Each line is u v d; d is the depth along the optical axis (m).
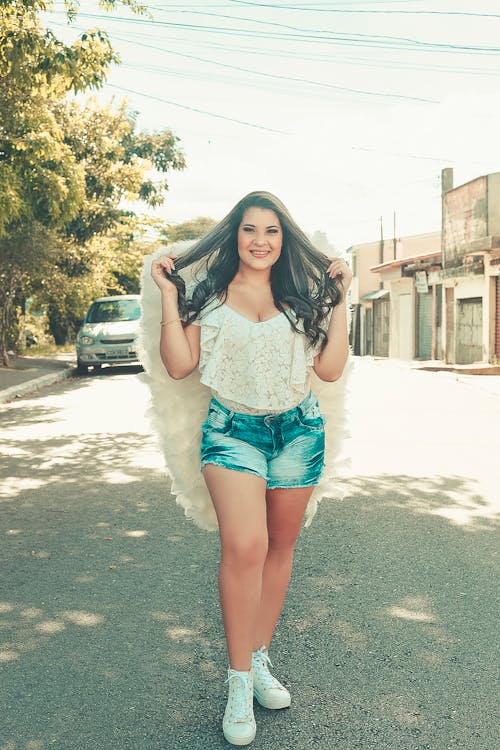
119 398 13.96
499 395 14.59
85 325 20.64
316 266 3.01
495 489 6.72
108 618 3.94
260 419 2.82
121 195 23.89
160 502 6.34
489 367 21.02
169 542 5.23
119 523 5.71
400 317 36.41
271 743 2.76
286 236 2.94
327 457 3.26
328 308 2.98
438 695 3.11
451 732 2.83
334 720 2.92
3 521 5.80
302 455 2.90
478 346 25.33
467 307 26.03
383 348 41.19
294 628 3.80
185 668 3.38
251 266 2.85
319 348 3.00
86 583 4.45
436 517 5.81
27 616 3.97
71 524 5.69
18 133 13.98
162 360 2.99
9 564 4.79
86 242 25.09
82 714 2.99
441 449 8.68
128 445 9.00
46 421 11.15
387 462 7.92
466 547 5.06
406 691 3.15
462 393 15.11
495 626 3.80
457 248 26.75
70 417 11.53
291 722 2.91
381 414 11.74
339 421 3.23
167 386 3.07
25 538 5.35
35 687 3.21
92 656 3.50
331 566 4.71
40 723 2.93
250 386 2.80
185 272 3.03
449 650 3.53
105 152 22.75
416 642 3.62
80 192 15.25
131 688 3.20
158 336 3.04
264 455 2.84
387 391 15.53
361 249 47.03
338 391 3.21
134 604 4.13
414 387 16.52
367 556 4.89
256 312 2.91
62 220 15.19
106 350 19.80
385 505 6.17
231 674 2.82
